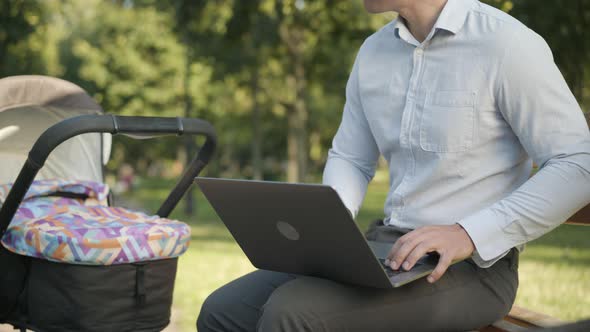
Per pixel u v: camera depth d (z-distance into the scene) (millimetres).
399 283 1707
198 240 10125
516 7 7551
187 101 18953
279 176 39438
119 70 20062
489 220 1848
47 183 2783
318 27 14859
